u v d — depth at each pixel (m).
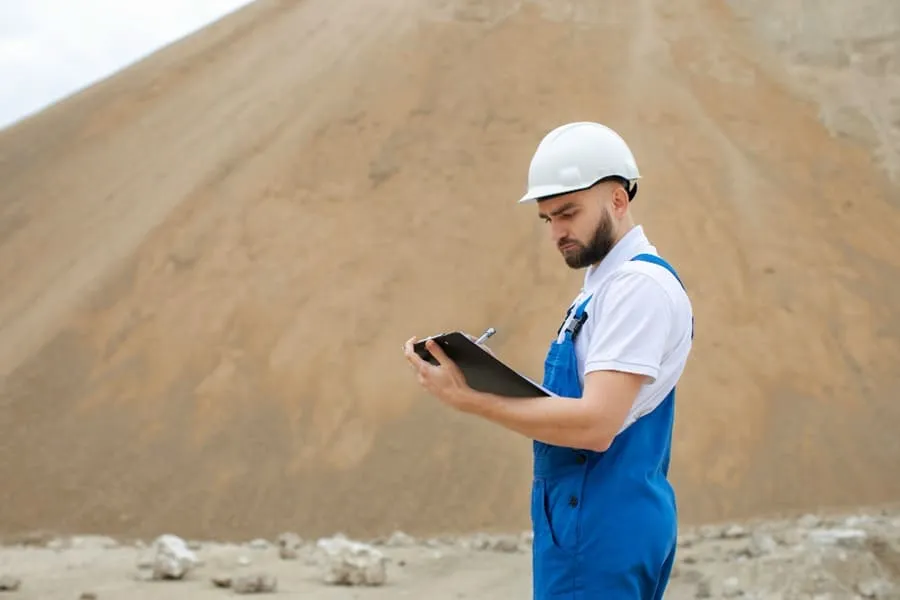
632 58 37.44
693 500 22.47
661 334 3.00
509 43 38.06
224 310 28.53
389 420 24.95
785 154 33.25
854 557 9.88
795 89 36.47
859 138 34.44
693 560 10.70
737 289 28.08
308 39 40.94
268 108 36.69
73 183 35.25
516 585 9.46
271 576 8.64
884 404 24.78
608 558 3.00
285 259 30.05
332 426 24.95
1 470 23.88
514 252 29.52
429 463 23.61
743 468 23.33
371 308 28.17
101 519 22.53
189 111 37.81
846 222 30.69
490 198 31.41
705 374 25.75
